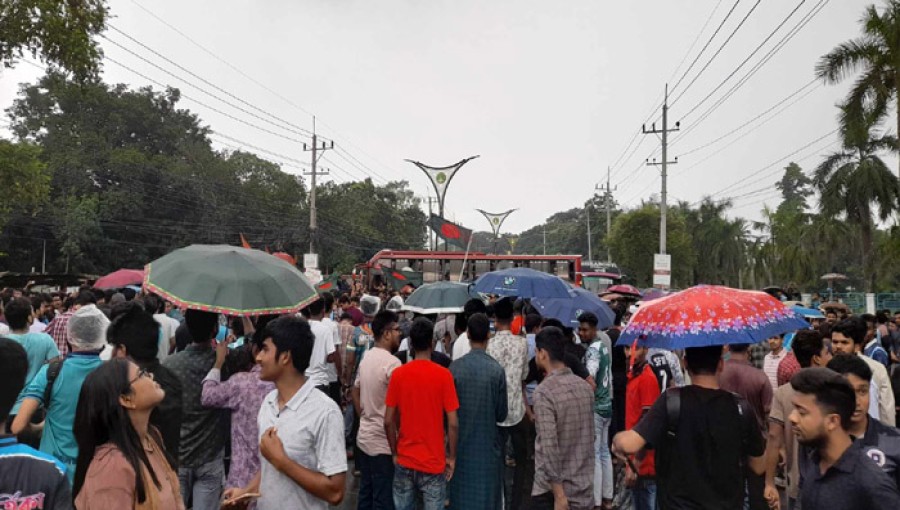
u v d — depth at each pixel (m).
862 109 23.92
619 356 7.93
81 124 53.44
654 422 3.57
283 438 3.18
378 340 6.05
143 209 51.34
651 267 45.16
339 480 3.20
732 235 59.28
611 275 28.80
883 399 5.49
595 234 88.19
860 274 54.31
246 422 4.23
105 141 53.19
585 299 8.43
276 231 59.28
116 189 50.41
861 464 2.86
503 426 6.44
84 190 49.78
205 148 60.97
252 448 4.21
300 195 65.44
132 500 2.52
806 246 43.81
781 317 3.76
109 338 3.78
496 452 5.51
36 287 23.77
